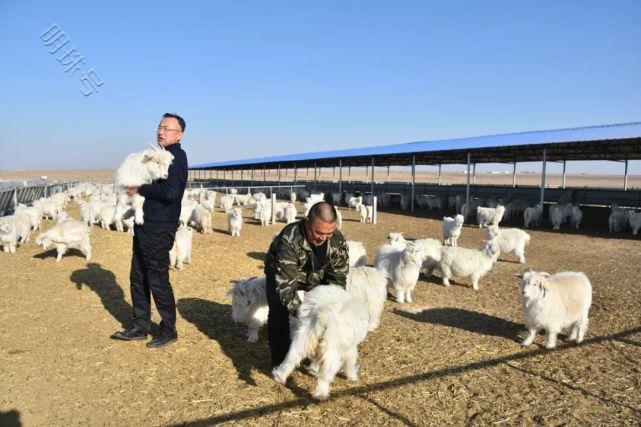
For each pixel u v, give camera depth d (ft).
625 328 19.94
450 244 45.06
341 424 11.89
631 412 12.73
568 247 44.65
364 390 13.76
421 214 78.79
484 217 59.47
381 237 49.90
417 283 28.50
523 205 72.59
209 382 14.02
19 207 45.37
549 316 17.15
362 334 13.53
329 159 122.21
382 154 92.27
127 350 16.19
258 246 41.37
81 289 23.77
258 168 210.59
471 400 13.35
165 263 16.35
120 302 21.70
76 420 11.75
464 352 17.06
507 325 20.43
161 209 15.65
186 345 16.85
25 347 16.22
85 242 30.76
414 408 12.81
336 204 102.63
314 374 14.44
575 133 67.92
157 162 15.25
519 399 13.44
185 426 11.58
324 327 12.50
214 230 52.65
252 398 13.09
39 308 20.56
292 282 13.64
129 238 40.91
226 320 19.90
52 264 29.37
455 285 28.12
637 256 39.34
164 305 16.49
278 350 14.61
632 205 71.46
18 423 11.48
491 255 27.04
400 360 16.17
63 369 14.58
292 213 58.80
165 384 13.83
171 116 16.53
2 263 29.48
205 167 256.11
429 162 130.72
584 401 13.35
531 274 17.39
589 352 17.16
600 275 31.45
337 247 14.37
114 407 12.44
